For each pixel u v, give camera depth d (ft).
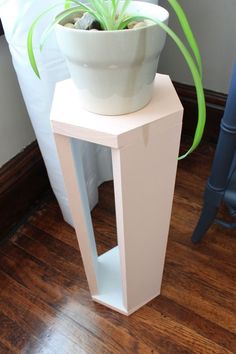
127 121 1.55
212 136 4.09
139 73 1.43
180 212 3.37
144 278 2.47
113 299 2.68
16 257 3.07
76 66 1.42
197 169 3.80
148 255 2.32
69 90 1.79
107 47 1.28
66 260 3.03
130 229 1.99
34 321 2.64
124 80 1.42
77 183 1.90
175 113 1.61
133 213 1.91
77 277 2.91
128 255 2.16
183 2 3.37
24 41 2.04
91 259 2.38
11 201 3.16
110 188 3.68
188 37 1.30
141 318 2.63
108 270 2.86
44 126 2.52
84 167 3.04
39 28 1.97
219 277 2.85
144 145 1.62
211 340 2.49
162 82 1.80
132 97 1.52
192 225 3.25
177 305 2.69
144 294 2.62
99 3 1.38
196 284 2.82
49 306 2.73
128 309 2.60
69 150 1.74
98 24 1.44
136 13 1.48
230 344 2.46
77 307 2.72
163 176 1.87
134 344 2.50
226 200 2.52
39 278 2.91
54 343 2.53
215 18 3.32
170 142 1.72
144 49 1.34
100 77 1.40
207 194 2.62
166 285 2.82
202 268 2.92
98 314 2.67
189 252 3.04
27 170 3.22
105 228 3.30
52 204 3.51
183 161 3.90
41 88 2.27
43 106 2.38
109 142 1.53
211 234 3.16
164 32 1.38
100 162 3.42
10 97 2.87
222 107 3.82
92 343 2.52
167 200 2.04
